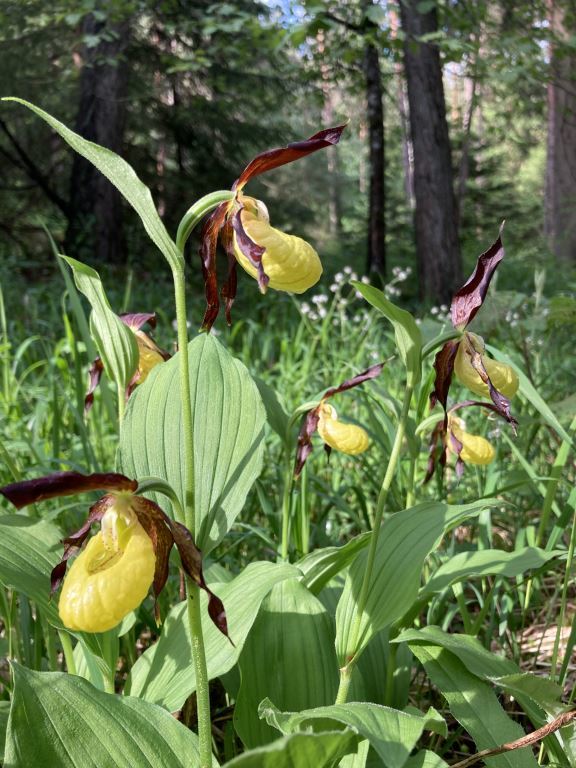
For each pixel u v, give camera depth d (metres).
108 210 2.04
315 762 0.23
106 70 1.95
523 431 0.58
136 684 0.29
